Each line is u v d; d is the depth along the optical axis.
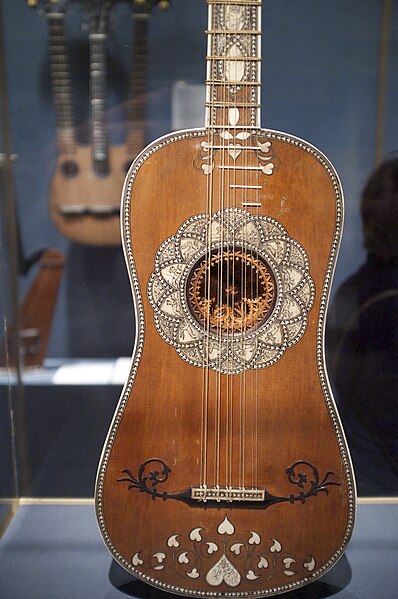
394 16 1.39
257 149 1.16
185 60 1.41
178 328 1.21
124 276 1.51
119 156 1.44
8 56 1.39
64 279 1.51
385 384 1.58
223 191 1.17
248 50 1.14
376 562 1.42
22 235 1.48
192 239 1.18
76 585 1.35
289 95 1.43
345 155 1.46
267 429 1.23
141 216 1.17
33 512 1.58
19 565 1.41
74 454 1.60
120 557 1.25
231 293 1.21
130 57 1.40
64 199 1.46
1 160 1.44
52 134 1.43
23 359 1.55
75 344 1.55
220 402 1.22
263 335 1.21
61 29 1.38
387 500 1.62
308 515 1.25
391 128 1.45
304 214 1.18
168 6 1.38
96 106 1.42
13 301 1.52
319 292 1.20
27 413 1.58
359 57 1.41
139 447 1.23
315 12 1.39
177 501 1.24
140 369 1.21
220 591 1.26
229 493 1.23
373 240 1.50
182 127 1.44
